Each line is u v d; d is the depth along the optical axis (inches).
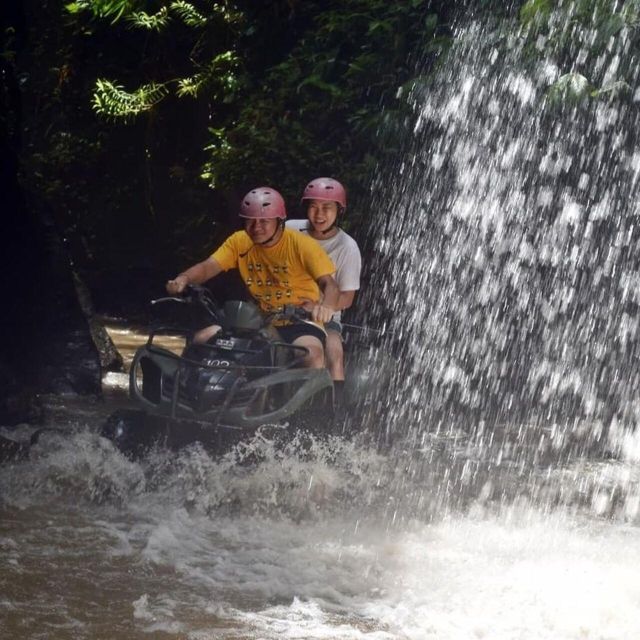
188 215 1152.2
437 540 386.6
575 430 625.9
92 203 1261.1
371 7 847.1
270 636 285.9
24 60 1289.4
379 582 335.6
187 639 281.6
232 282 988.6
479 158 778.8
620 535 405.7
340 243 514.6
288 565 347.6
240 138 899.4
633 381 732.0
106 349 769.6
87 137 1277.1
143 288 1203.2
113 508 403.9
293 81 879.1
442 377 737.6
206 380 438.0
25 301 653.9
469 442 574.6
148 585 322.7
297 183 845.8
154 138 1205.7
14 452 466.0
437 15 824.9
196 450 437.7
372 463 498.3
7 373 557.3
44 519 385.7
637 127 721.6
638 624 307.3
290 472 441.4
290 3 949.8
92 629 285.1
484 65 767.1
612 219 745.0
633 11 686.5
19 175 699.4
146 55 1214.3
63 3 1219.2
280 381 438.9
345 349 540.1
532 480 496.4
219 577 333.1
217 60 989.8
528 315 775.7
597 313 754.2
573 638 295.6
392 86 832.3
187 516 396.5
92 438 451.8
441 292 801.6
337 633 289.9
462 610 313.7
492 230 784.3
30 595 308.3
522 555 372.2
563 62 731.4
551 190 762.2
